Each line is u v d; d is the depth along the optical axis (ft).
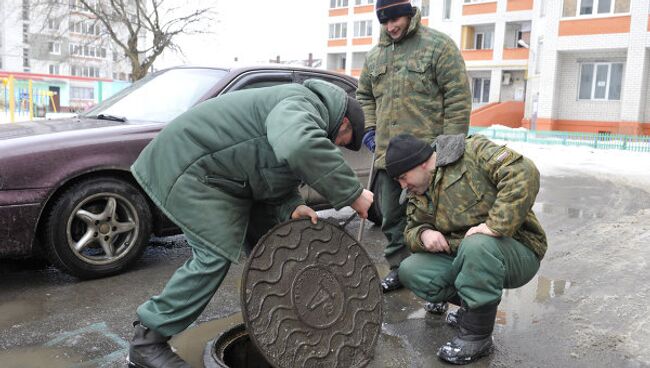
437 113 11.73
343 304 8.02
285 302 7.59
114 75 184.55
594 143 64.49
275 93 7.76
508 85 118.93
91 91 175.11
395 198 12.06
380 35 12.28
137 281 12.75
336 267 8.07
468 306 8.96
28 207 11.48
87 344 9.52
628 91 78.95
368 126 12.83
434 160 9.19
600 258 15.21
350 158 17.66
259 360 10.14
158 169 7.72
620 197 25.86
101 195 12.47
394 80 11.82
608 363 9.12
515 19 114.62
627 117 79.25
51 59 156.66
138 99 15.58
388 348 9.62
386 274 13.74
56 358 9.00
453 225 9.33
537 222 9.29
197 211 7.60
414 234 9.89
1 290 12.05
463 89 11.44
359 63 163.63
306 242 7.88
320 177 7.14
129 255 13.00
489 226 8.68
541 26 98.32
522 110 111.96
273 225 8.80
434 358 9.29
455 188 9.12
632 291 12.58
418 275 9.80
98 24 106.11
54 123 14.26
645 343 9.87
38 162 11.62
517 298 12.10
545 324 10.69
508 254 8.87
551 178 33.14
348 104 8.09
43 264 13.96
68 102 165.78
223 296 12.03
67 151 12.00
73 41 136.05
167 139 7.72
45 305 11.21
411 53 11.62
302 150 6.95
